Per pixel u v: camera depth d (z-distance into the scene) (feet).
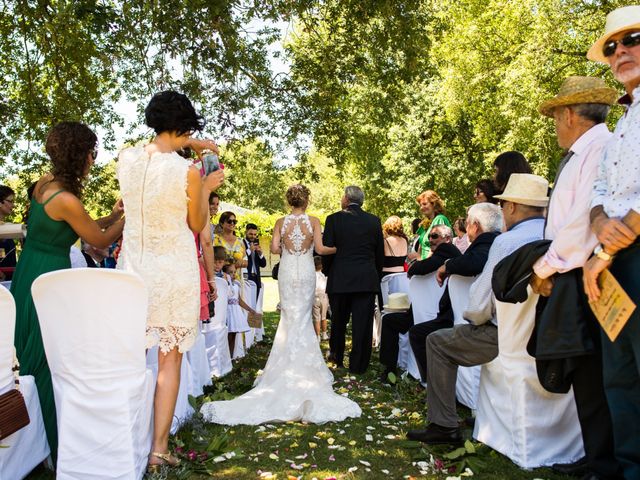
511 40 53.06
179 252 10.26
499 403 11.07
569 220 8.76
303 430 13.14
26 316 10.61
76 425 9.11
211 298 14.01
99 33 21.18
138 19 21.29
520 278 9.44
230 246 22.59
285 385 15.61
